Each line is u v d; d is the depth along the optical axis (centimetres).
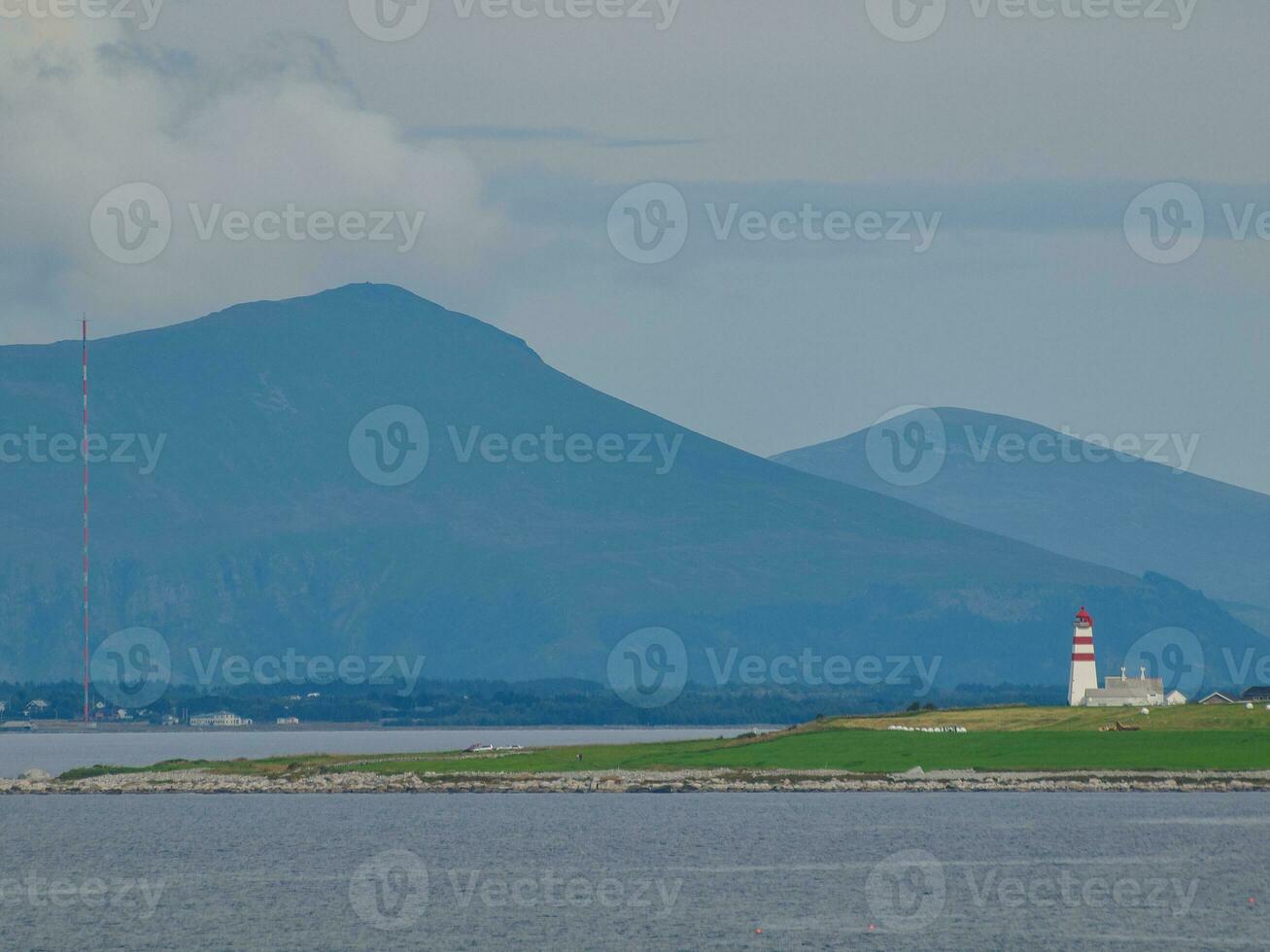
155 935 18538
